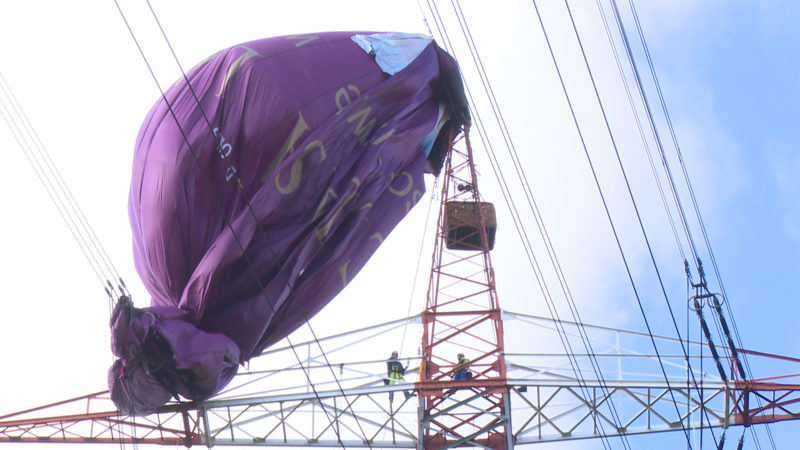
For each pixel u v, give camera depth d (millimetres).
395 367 50938
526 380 48281
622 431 48562
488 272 54781
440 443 48438
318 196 46094
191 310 44125
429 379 49781
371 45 50562
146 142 47000
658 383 48719
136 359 43000
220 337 43844
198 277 44094
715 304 45656
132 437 49562
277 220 45094
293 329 46531
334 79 48312
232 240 43906
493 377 48625
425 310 52781
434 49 52781
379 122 49094
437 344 51406
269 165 45750
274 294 44875
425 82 51031
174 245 45094
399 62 50594
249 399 48969
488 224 58875
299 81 47312
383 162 48375
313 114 46781
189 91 47562
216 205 45344
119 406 44812
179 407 48812
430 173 55875
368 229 47844
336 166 46812
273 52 47969
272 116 46125
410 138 50281
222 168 45750
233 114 46344
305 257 45562
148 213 45719
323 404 49125
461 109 53719
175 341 42875
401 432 48688
